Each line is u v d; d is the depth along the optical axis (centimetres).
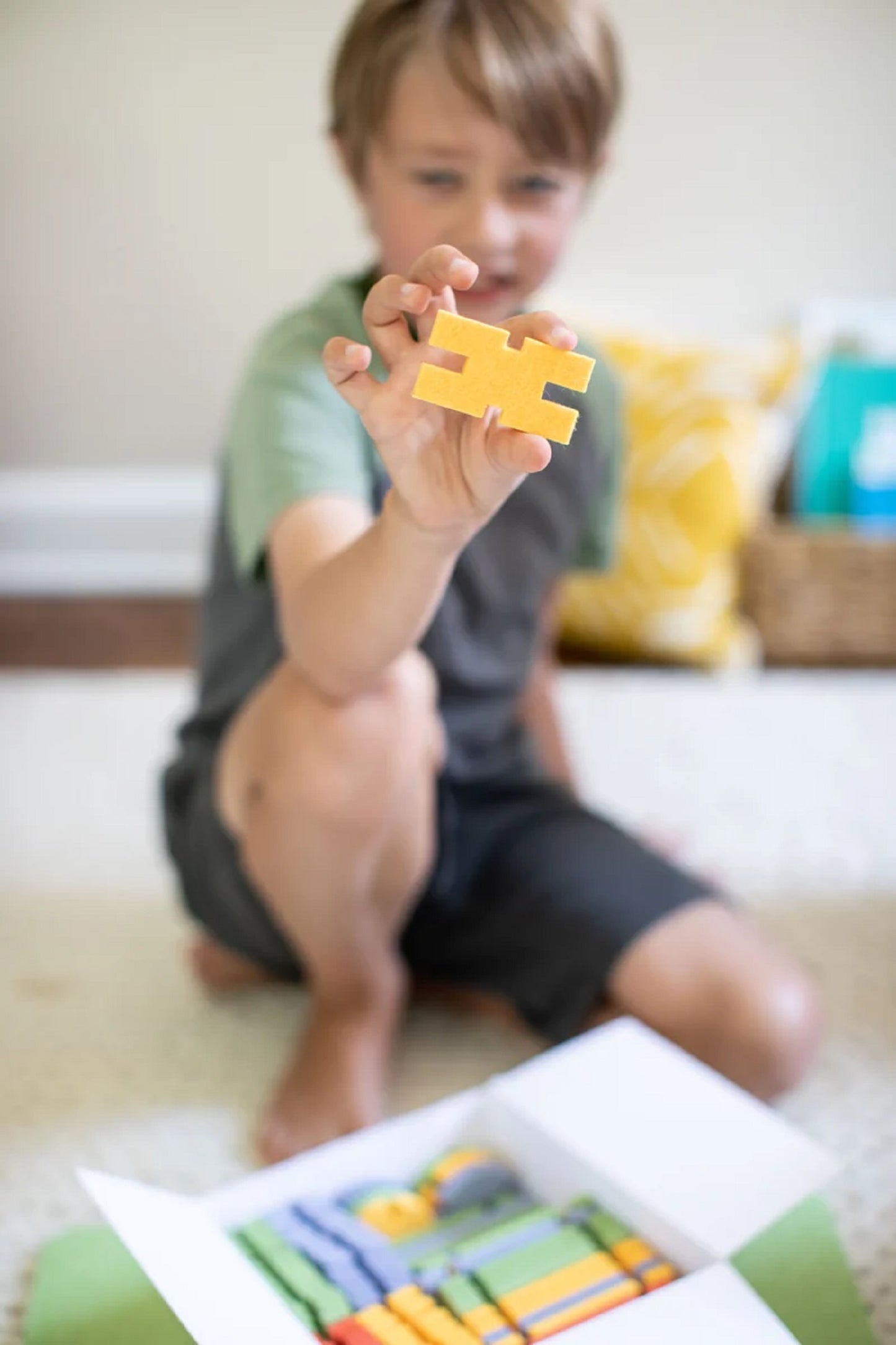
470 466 90
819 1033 118
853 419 193
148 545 208
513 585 129
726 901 123
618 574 183
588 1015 120
